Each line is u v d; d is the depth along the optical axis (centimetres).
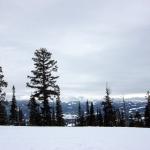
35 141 1398
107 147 1190
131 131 2106
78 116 8044
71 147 1180
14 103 7175
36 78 4428
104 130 2230
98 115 7538
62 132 1992
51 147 1180
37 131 2084
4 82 4700
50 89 4447
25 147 1185
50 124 4475
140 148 1175
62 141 1396
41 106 4434
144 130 2211
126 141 1407
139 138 1556
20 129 2320
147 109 6612
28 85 4441
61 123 6725
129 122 7350
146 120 6619
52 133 1884
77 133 1892
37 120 4475
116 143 1323
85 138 1545
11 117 7119
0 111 5084
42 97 4384
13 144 1283
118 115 7388
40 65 4453
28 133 1886
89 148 1153
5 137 1605
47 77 4438
